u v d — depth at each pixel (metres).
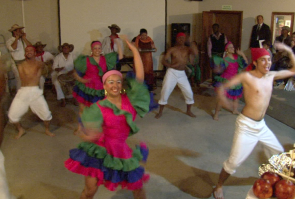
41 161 3.97
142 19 8.87
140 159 2.56
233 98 5.57
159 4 8.88
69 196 3.15
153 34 9.00
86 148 2.37
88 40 8.66
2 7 6.93
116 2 8.64
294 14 8.84
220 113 6.04
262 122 2.90
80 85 4.53
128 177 2.39
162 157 4.06
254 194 2.15
